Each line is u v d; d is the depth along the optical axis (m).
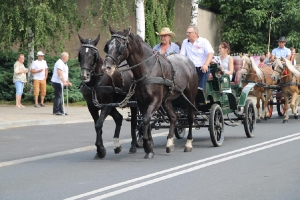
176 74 12.46
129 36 11.66
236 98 15.62
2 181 9.99
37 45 25.19
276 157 12.05
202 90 13.57
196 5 27.52
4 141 15.05
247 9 35.31
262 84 19.78
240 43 36.16
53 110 20.92
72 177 10.23
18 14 24.81
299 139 14.89
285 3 34.84
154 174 10.36
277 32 35.53
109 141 15.23
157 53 12.11
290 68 19.30
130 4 27.77
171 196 8.67
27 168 11.25
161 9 28.33
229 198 8.55
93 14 27.92
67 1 25.97
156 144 14.66
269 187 9.25
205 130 17.52
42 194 8.93
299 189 9.12
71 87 25.97
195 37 13.83
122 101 12.02
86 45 12.10
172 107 12.88
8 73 26.19
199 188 9.19
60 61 20.78
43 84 23.66
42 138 15.66
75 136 16.12
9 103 25.45
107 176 10.26
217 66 13.80
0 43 25.64
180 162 11.62
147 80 11.78
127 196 8.68
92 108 12.66
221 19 35.34
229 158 12.00
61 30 26.06
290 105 19.62
